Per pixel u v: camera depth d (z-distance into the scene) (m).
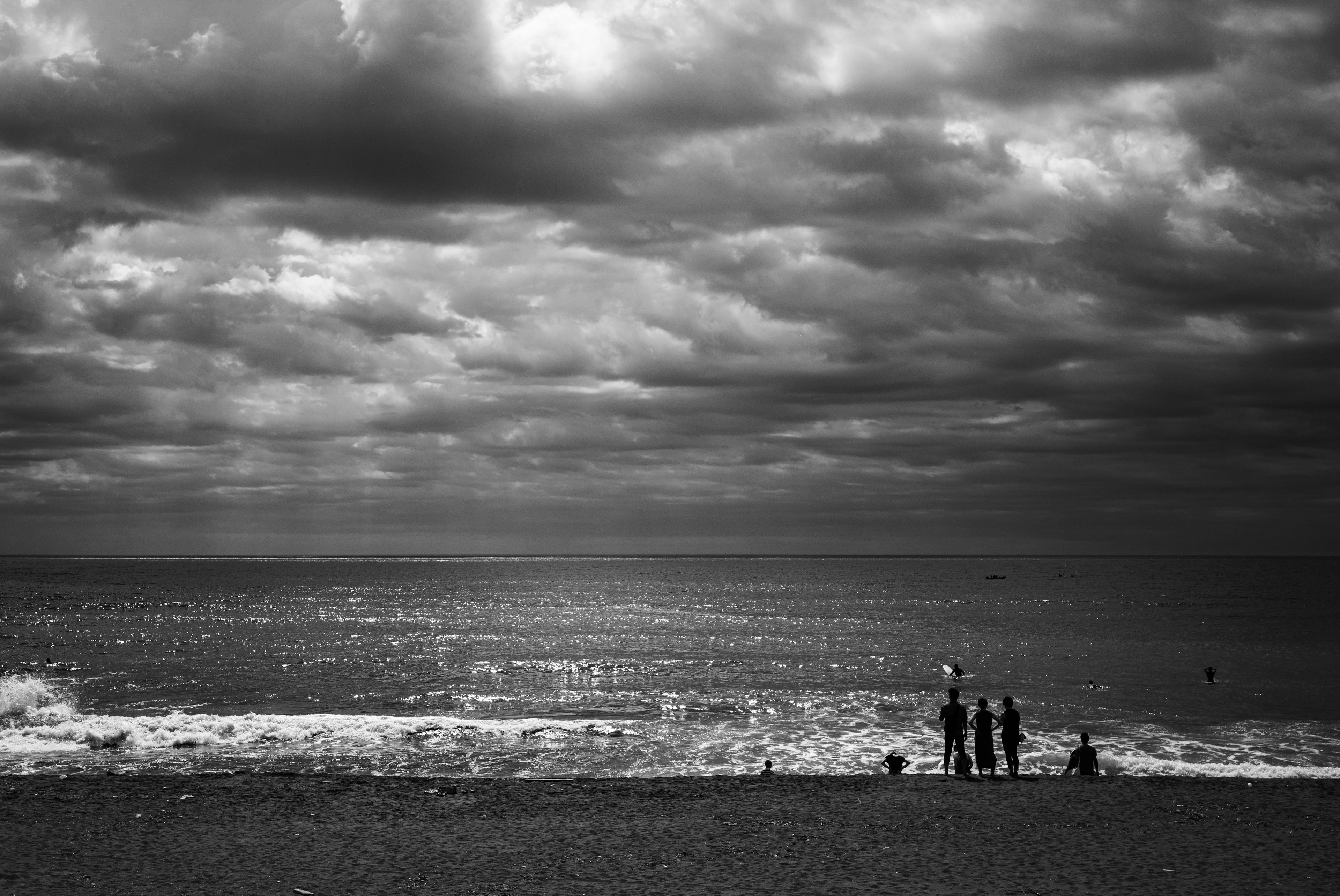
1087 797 18.80
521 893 12.74
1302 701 41.16
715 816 17.28
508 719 35.75
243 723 32.00
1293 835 15.72
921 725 34.44
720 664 55.50
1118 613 102.38
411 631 78.06
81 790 19.66
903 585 185.00
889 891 12.75
